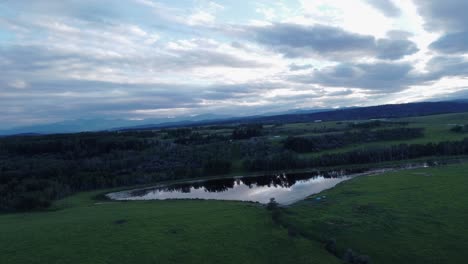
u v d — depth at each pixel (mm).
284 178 102875
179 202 68375
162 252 38031
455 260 36594
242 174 114188
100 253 37750
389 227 44562
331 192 67125
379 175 84875
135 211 57812
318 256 38094
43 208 69812
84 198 86125
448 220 45969
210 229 45125
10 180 96875
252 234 43406
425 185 66625
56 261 35938
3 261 36125
